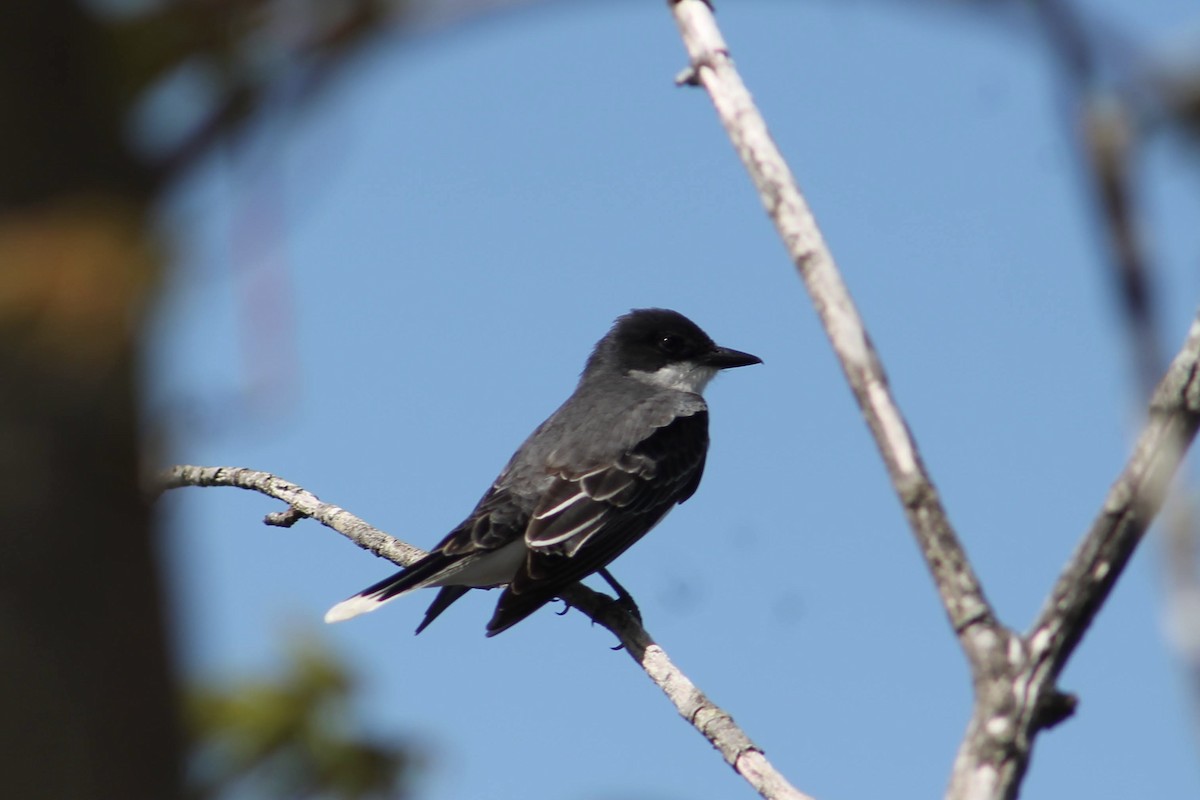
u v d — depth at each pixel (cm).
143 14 292
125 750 283
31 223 269
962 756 541
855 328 602
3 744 278
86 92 283
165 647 288
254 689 500
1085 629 549
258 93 289
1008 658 546
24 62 277
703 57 752
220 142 285
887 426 582
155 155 281
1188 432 550
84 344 263
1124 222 390
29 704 278
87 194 274
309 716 498
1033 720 538
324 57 291
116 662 283
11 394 266
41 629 279
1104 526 552
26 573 277
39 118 276
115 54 290
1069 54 361
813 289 619
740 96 723
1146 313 399
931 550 564
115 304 264
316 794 499
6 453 268
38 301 261
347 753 499
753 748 953
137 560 285
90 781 279
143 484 283
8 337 262
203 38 291
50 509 274
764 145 688
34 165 274
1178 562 417
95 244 265
